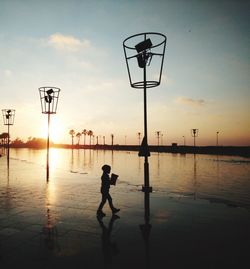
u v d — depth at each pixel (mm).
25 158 39781
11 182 12633
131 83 9664
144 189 9922
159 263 3938
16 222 5980
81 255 4219
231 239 4949
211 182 16438
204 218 6387
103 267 3811
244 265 3865
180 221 6125
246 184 15625
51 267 3799
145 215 6648
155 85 9266
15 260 4020
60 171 18734
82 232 5320
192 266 3838
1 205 7676
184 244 4699
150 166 29047
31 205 7684
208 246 4602
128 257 4148
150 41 8844
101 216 6539
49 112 12914
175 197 9031
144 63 9180
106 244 4688
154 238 5000
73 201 8273
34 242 4762
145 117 9523
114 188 11102
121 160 38875
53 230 5434
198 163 34625
